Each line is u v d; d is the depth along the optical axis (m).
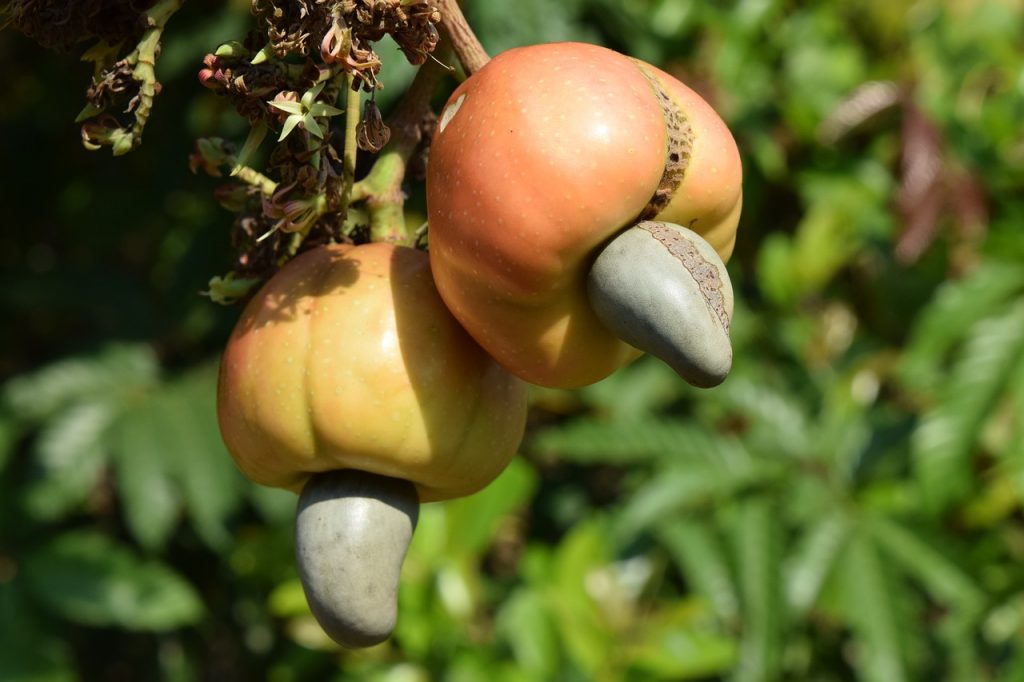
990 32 1.13
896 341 1.05
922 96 1.03
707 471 0.90
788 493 0.90
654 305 0.56
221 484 0.95
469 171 0.57
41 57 1.09
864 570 0.86
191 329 1.02
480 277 0.57
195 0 0.92
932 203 0.97
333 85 0.56
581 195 0.56
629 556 0.94
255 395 0.58
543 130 0.56
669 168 0.58
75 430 0.95
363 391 0.58
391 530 0.59
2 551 0.97
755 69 1.04
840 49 1.08
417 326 0.58
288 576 1.00
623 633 0.87
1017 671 0.87
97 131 0.57
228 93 0.56
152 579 0.97
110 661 1.12
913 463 0.92
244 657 1.09
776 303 1.02
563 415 1.07
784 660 0.87
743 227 1.05
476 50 0.59
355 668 0.89
